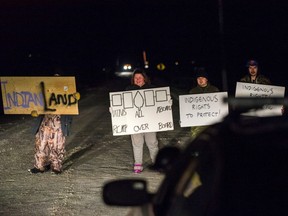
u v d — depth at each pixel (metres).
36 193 8.07
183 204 3.05
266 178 2.49
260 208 2.38
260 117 3.20
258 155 2.62
